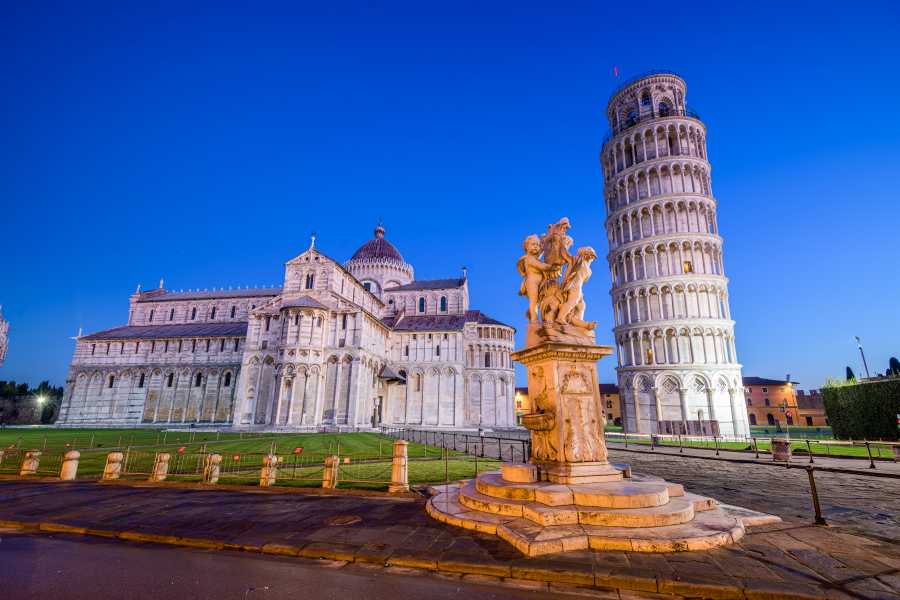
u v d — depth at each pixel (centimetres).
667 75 6456
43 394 10250
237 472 1911
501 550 770
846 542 820
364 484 1552
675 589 620
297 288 6100
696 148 6250
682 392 5275
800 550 769
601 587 641
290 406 5388
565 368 1048
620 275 6272
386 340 7225
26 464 1797
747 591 601
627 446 3609
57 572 721
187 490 1449
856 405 3812
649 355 5638
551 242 1195
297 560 784
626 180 6366
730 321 5475
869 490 1486
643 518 827
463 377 7288
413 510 1116
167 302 8356
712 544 775
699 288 5547
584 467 988
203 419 6756
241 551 837
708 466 2247
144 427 6475
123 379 7194
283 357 5531
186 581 680
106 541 912
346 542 845
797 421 9719
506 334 8019
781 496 1359
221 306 8188
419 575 701
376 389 6619
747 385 10156
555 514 844
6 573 714
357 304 6588
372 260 9050
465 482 1353
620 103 6819
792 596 589
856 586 616
